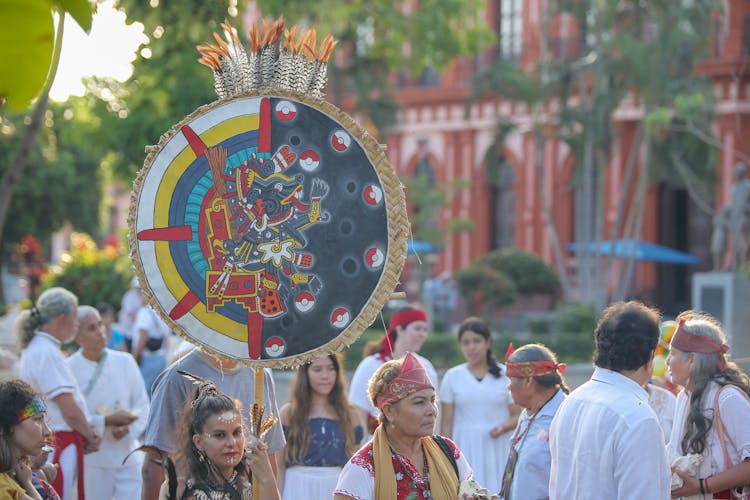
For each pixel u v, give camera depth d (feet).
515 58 172.86
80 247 97.19
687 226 167.53
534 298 140.77
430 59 117.80
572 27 165.37
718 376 23.75
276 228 21.65
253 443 21.20
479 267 139.13
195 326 21.57
